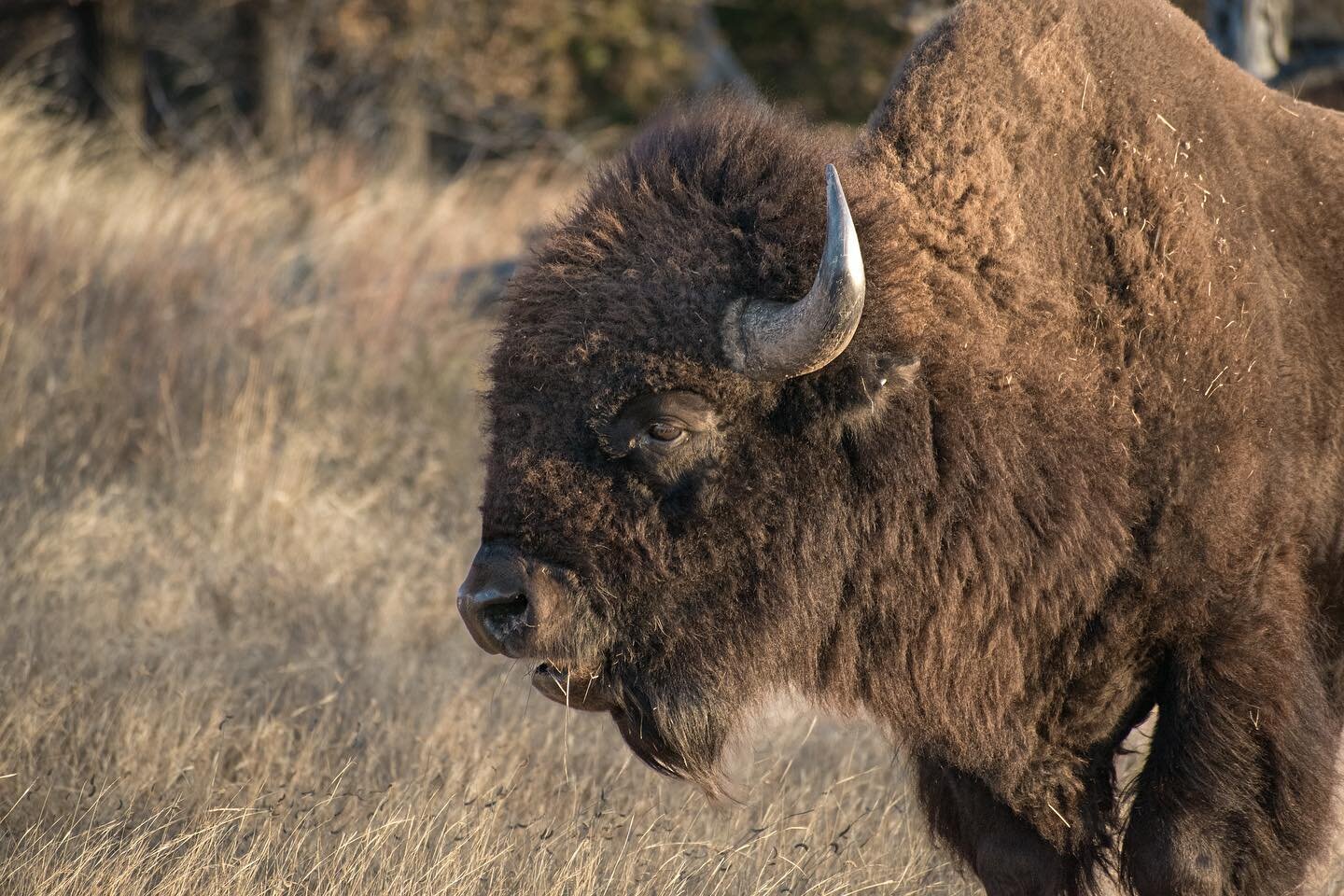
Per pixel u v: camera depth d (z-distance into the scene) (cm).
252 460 2811
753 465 1360
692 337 1331
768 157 1398
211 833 1570
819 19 8544
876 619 1438
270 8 7106
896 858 1781
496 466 1366
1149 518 1413
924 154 1459
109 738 1841
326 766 1869
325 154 5484
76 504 2533
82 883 1478
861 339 1351
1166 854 1390
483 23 7675
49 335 3103
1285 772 1389
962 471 1398
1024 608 1430
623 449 1337
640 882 1628
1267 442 1429
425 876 1530
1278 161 1575
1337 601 1554
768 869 1711
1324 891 1678
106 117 6881
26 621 2123
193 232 3844
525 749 1961
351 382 3316
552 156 7612
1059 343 1421
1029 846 1503
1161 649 1436
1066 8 1526
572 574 1341
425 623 2416
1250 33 2902
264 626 2334
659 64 7981
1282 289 1511
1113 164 1459
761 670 1405
